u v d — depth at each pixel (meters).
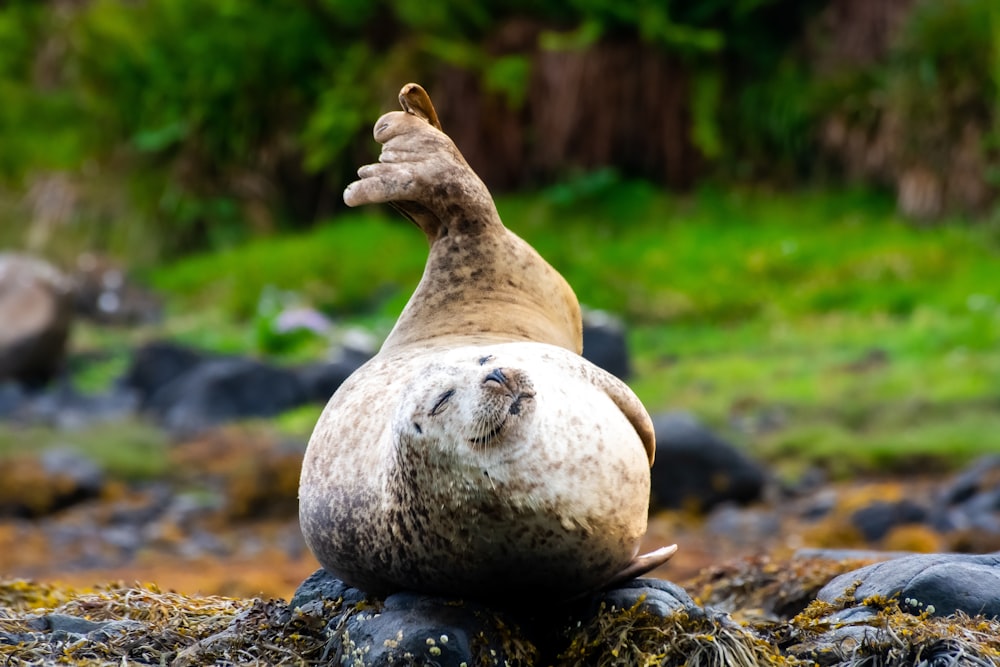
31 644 16.31
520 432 13.91
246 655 15.98
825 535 42.31
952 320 70.06
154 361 69.38
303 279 86.50
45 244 95.69
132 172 100.00
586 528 14.40
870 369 64.31
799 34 97.25
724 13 96.00
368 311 83.31
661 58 94.31
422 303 17.16
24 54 109.69
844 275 78.94
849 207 89.56
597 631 15.36
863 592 17.41
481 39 97.44
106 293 87.56
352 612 16.16
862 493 46.56
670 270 82.19
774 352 69.69
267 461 50.50
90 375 73.38
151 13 101.12
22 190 100.00
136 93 101.75
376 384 15.98
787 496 49.56
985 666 14.78
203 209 97.12
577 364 15.43
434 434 13.92
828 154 93.12
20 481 50.91
